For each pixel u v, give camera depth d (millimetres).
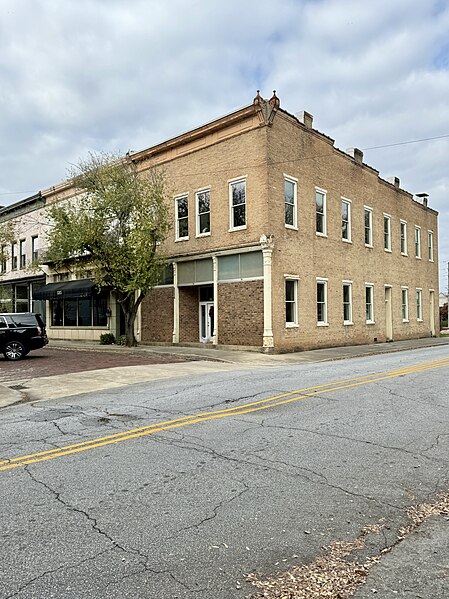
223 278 22234
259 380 12188
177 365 16719
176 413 8367
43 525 4121
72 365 16984
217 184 22641
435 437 6684
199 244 23391
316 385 11102
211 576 3350
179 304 24484
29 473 5410
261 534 3939
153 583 3268
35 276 33812
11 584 3268
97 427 7492
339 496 4695
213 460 5754
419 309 35000
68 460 5840
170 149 24766
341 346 24984
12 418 8469
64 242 21750
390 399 9336
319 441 6496
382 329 29266
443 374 12828
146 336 26047
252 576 3355
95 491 4852
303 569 3443
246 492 4781
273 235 20781
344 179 26125
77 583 3271
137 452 6105
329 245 24547
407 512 4367
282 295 21172
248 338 21125
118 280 22156
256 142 21141
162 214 22031
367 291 28391
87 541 3834
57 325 31562
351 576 3355
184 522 4148
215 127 22469
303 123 23016
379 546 3768
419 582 3287
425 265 35875
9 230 32188
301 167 22719
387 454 5961
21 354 19125
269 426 7293
